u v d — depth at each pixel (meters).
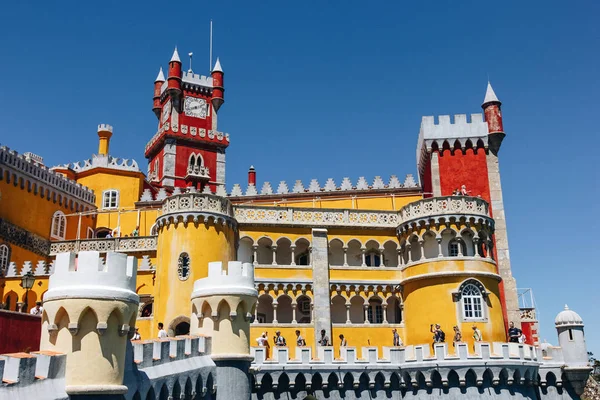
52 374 18.25
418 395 41.94
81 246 55.16
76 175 67.94
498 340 47.16
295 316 48.94
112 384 19.53
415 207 50.88
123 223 63.12
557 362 45.91
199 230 45.75
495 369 41.94
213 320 29.86
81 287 19.48
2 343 29.00
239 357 29.48
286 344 47.66
